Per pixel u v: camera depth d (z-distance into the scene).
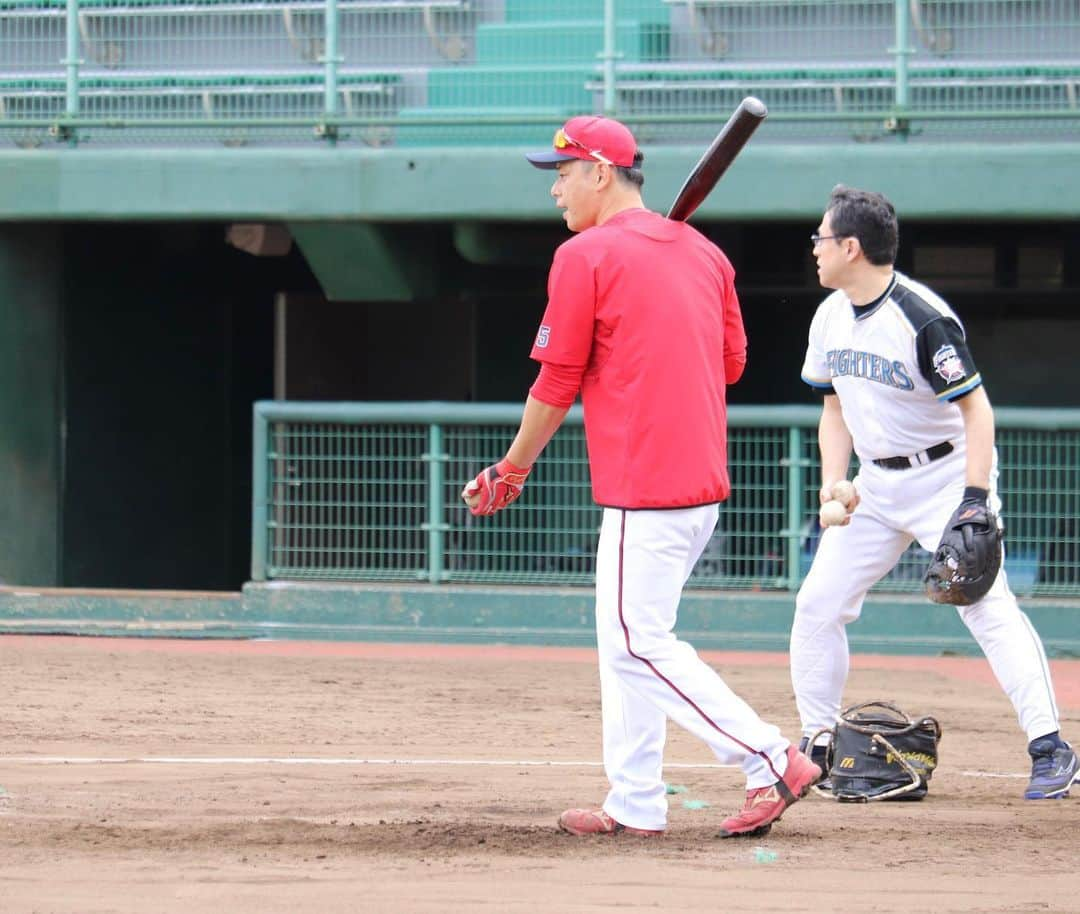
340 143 48.31
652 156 45.12
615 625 16.45
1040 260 55.16
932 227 54.75
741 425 41.31
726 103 46.69
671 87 45.81
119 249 53.19
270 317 65.81
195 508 58.81
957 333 19.44
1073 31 44.97
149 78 48.38
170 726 27.58
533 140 47.00
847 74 45.88
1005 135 46.38
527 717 29.69
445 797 20.23
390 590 42.56
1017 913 14.01
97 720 28.03
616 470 16.22
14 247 48.84
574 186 16.89
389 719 29.09
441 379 75.69
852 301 20.11
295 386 67.81
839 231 19.70
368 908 13.75
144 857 15.90
